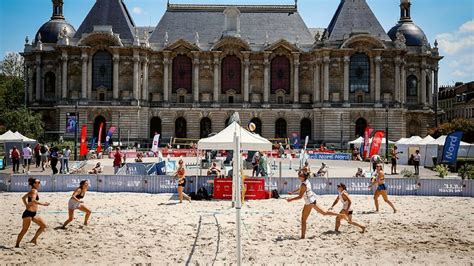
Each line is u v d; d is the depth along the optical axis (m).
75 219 31.50
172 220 31.41
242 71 117.19
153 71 117.69
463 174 52.09
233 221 31.17
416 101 121.81
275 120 116.19
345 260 22.88
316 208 27.17
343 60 112.88
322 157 89.69
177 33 120.62
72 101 112.06
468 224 31.09
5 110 114.06
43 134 107.81
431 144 75.12
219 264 22.25
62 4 127.62
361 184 43.97
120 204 37.66
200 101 117.00
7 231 28.16
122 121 112.12
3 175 44.44
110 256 23.39
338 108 111.38
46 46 120.75
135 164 53.12
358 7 118.12
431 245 25.78
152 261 22.66
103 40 112.94
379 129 112.19
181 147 110.06
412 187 44.09
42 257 23.16
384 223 31.19
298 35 121.12
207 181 42.88
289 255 23.67
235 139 20.80
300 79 117.94
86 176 44.56
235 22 116.81
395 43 114.06
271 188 43.34
